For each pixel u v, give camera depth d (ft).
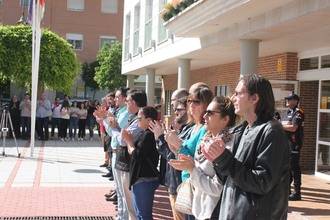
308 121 44.09
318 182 38.06
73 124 79.05
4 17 153.17
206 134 14.26
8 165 46.80
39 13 54.24
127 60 85.40
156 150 20.20
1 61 80.69
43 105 74.90
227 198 11.46
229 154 10.87
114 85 139.74
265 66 48.21
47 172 43.14
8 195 33.04
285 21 28.12
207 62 58.70
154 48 63.77
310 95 44.11
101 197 33.12
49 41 83.10
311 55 42.04
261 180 10.64
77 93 156.15
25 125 74.79
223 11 31.32
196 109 16.07
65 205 30.55
